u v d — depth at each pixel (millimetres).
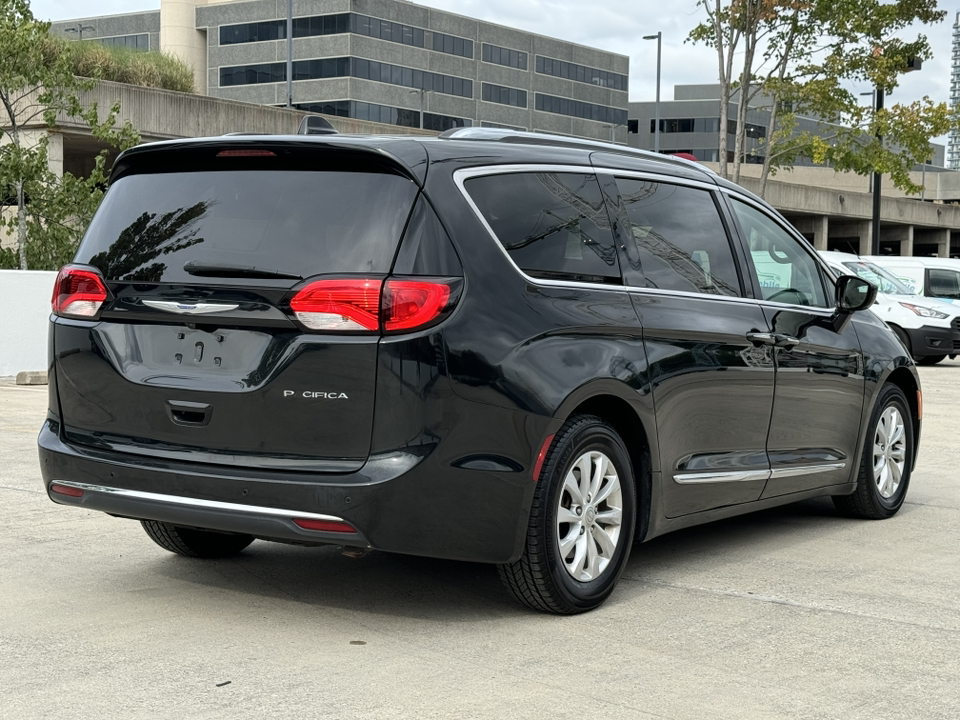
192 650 4051
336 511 4027
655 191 5242
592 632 4359
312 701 3564
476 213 4316
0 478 7305
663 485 4949
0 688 3648
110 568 5180
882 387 6602
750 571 5375
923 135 27656
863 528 6426
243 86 100500
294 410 4113
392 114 99188
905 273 21422
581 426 4496
